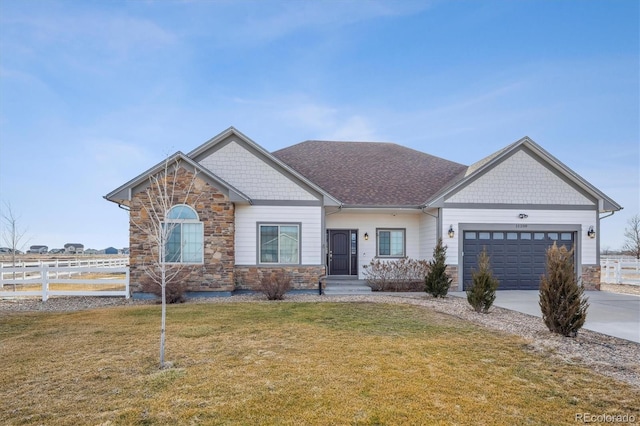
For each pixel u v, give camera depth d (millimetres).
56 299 13203
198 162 14797
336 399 4582
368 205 15992
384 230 17812
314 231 14984
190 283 13547
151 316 9672
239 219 14703
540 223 15953
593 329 8523
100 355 6383
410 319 9336
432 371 5602
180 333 7836
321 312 10148
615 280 19516
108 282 13219
